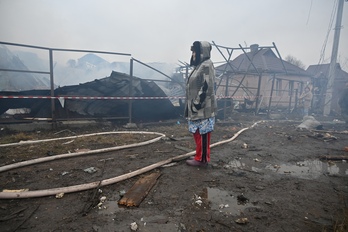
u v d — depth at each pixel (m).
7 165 3.23
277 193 2.76
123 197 2.44
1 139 4.89
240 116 11.95
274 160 4.27
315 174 3.54
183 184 2.94
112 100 7.29
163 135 5.90
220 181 3.09
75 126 6.44
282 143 5.80
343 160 4.34
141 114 8.25
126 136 5.72
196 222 2.05
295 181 3.19
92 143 4.87
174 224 2.01
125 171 3.30
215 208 2.33
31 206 2.24
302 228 2.01
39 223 1.96
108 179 2.84
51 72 5.93
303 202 2.54
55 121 6.22
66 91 6.68
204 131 3.49
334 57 14.62
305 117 9.34
